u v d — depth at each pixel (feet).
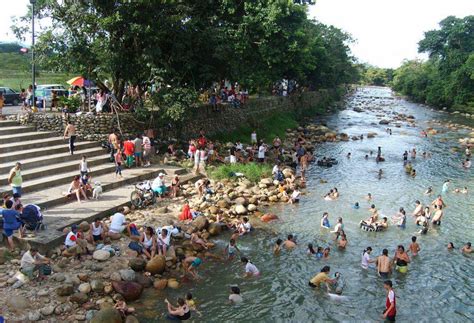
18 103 124.88
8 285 47.37
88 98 104.73
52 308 43.98
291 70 182.39
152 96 97.91
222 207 79.87
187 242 63.00
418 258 66.18
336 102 309.83
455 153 147.95
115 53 92.02
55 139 88.22
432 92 311.47
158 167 94.32
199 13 106.63
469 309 52.70
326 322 48.52
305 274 59.06
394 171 120.78
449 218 84.07
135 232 62.54
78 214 65.00
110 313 42.83
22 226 55.57
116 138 89.76
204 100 131.64
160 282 52.16
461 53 300.61
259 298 52.42
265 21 104.94
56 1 92.02
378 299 54.08
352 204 89.45
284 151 130.93
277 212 82.23
